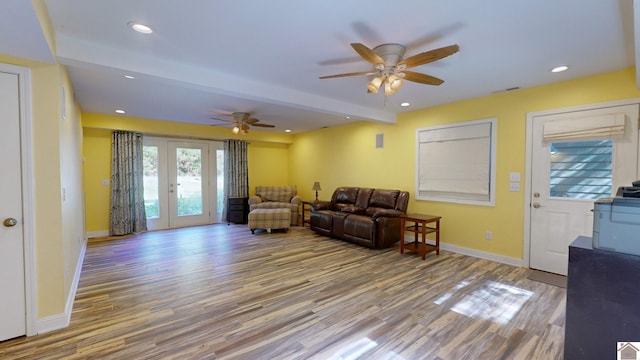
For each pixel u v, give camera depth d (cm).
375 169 571
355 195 570
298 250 457
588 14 196
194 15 198
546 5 186
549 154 352
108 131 563
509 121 383
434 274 348
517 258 380
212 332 224
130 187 579
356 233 474
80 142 456
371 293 295
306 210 758
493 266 378
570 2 182
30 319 217
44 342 210
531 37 231
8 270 211
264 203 678
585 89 323
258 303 273
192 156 682
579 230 332
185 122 618
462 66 294
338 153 659
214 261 401
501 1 182
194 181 685
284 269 367
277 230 618
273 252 446
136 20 205
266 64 290
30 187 216
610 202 148
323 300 279
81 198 443
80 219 412
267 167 800
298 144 788
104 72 285
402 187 520
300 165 784
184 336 219
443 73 314
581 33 224
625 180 301
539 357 195
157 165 632
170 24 211
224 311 258
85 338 215
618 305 146
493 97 398
